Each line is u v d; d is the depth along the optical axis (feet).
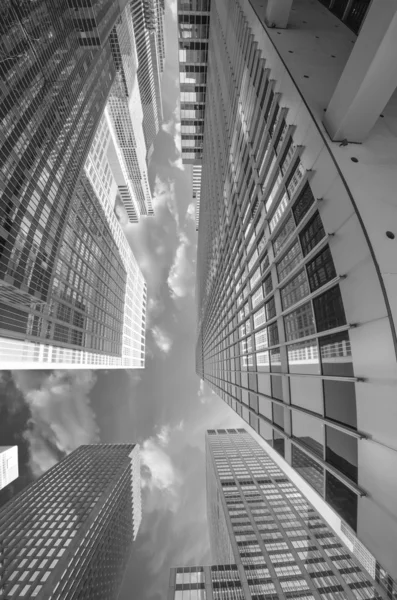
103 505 408.26
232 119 111.96
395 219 34.73
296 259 55.01
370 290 32.50
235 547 259.80
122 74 513.04
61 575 277.23
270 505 320.70
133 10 505.66
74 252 360.69
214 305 216.54
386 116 46.01
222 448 514.27
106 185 528.22
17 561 294.25
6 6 202.08
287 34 65.26
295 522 291.58
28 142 230.07
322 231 44.04
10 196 207.72
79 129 332.39
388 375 29.68
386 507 30.66
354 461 36.99
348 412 38.29
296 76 53.16
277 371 68.33
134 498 585.63
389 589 211.82
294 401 57.52
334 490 42.42
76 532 339.16
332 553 249.96
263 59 68.90
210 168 202.90
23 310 257.96
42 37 247.91
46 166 257.96
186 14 181.47
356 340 35.12
